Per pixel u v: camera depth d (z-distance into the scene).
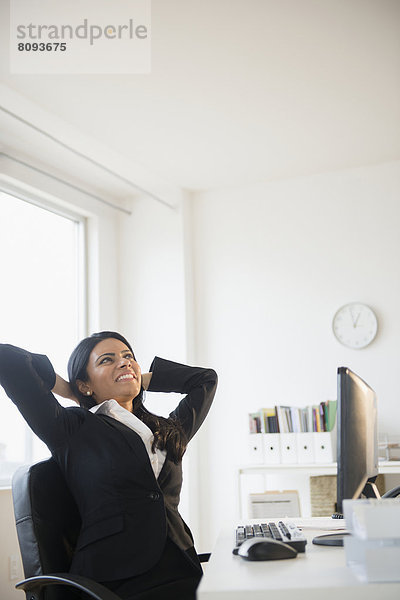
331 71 3.28
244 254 4.79
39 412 1.73
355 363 4.40
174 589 1.71
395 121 3.86
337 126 3.91
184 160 4.36
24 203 4.23
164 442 1.95
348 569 1.23
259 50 3.07
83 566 1.63
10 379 1.73
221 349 4.74
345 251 4.54
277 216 4.75
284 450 4.10
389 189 4.49
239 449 4.56
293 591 1.09
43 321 4.27
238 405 4.63
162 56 3.09
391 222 4.46
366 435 1.76
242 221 4.83
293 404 4.50
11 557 3.49
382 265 4.44
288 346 4.58
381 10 2.80
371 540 1.17
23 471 1.70
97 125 3.79
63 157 4.24
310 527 1.89
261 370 4.61
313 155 4.34
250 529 1.74
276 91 3.47
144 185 4.81
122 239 5.00
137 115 3.69
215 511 4.55
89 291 4.74
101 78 3.27
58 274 4.48
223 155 4.29
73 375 2.08
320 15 2.82
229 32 2.92
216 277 4.84
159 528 1.73
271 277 4.70
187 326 4.72
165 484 1.91
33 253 4.26
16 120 3.69
